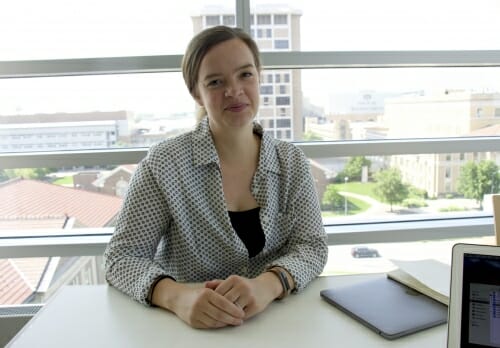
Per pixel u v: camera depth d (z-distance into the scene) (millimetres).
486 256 670
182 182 1210
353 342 833
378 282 1087
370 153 1979
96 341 859
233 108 1219
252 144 1318
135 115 1926
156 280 1029
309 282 1121
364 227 2061
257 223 1247
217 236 1214
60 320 950
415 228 2023
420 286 1015
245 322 922
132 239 1163
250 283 968
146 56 1823
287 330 885
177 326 914
